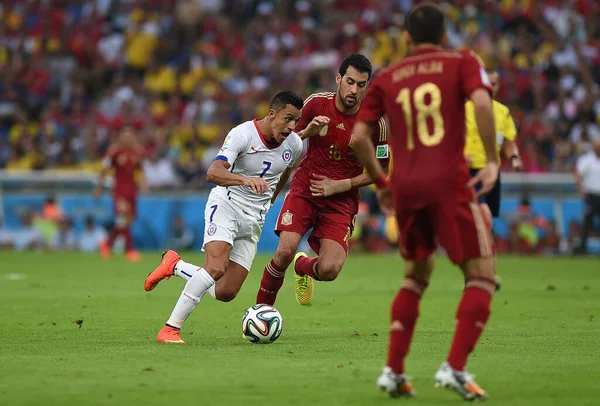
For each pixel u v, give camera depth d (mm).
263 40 108000
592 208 74500
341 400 18203
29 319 33062
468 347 18188
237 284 28891
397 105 18953
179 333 28172
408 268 19219
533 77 99000
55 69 107375
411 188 18625
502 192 79000
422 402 18062
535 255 77875
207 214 28000
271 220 81062
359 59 29891
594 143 74125
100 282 49812
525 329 30516
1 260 68188
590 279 53500
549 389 19344
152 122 98125
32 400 18031
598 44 104750
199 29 111125
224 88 101500
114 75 107062
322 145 30766
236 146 27422
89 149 95312
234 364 22578
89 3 114312
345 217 31094
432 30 19266
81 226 82500
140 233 81500
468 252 18562
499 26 106562
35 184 82312
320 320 33594
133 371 21391
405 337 18594
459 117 18703
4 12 113750
